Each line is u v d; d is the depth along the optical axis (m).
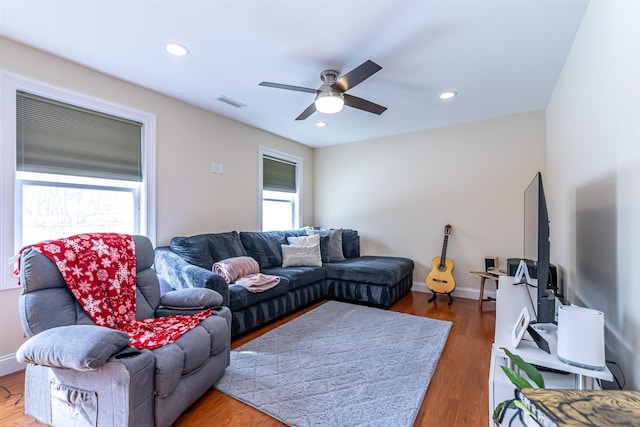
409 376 1.90
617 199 1.28
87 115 2.35
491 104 3.15
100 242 1.83
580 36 1.82
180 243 2.68
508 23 1.79
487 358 2.16
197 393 1.58
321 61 2.25
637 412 0.57
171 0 1.60
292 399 1.66
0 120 1.90
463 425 1.47
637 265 1.09
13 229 1.96
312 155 5.13
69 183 2.27
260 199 4.04
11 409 1.56
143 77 2.50
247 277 2.81
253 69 2.38
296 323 2.84
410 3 1.62
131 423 1.22
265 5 1.64
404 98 2.97
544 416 0.57
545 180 3.28
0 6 1.62
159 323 1.74
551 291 1.72
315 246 3.76
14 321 1.96
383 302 3.29
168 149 2.90
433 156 4.01
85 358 1.16
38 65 2.07
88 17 1.73
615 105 1.29
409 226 4.20
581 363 1.01
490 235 3.63
